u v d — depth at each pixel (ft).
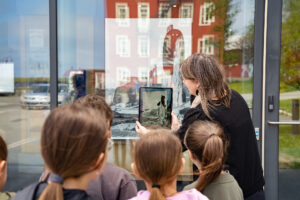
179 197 3.31
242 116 4.89
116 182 3.92
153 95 6.68
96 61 8.75
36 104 8.76
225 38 8.51
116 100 8.80
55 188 2.61
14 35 8.70
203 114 4.84
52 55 8.58
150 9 8.64
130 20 8.67
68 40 8.68
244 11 8.30
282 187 8.20
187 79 5.06
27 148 8.78
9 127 8.82
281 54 8.04
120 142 8.73
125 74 8.78
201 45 8.67
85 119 2.72
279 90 8.08
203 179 4.13
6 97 8.93
